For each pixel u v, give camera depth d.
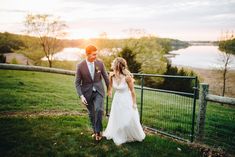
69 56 34.84
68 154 4.48
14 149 4.58
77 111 8.11
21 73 18.30
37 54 35.41
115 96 5.16
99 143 4.98
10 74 17.12
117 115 5.07
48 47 35.28
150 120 7.31
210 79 33.31
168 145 4.98
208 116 9.75
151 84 34.88
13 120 6.21
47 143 4.91
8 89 11.34
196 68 40.62
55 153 4.51
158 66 35.88
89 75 5.01
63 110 8.12
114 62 5.07
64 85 14.52
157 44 37.59
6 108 7.81
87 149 4.71
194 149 4.94
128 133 5.03
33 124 5.99
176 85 31.94
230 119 9.29
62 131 5.59
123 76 5.04
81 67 5.00
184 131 6.41
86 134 5.44
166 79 33.34
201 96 5.25
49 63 35.66
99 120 5.04
